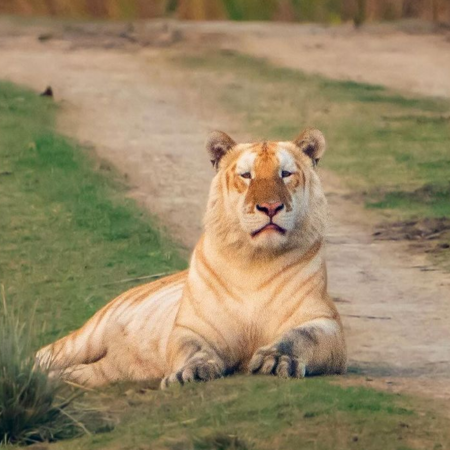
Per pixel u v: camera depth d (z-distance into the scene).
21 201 17.50
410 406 8.19
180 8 39.81
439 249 15.78
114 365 10.30
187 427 7.88
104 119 24.42
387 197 18.64
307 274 9.50
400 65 31.42
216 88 28.09
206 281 9.51
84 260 14.96
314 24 37.88
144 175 19.89
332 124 24.20
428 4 38.97
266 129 23.91
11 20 37.31
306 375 9.21
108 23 36.81
